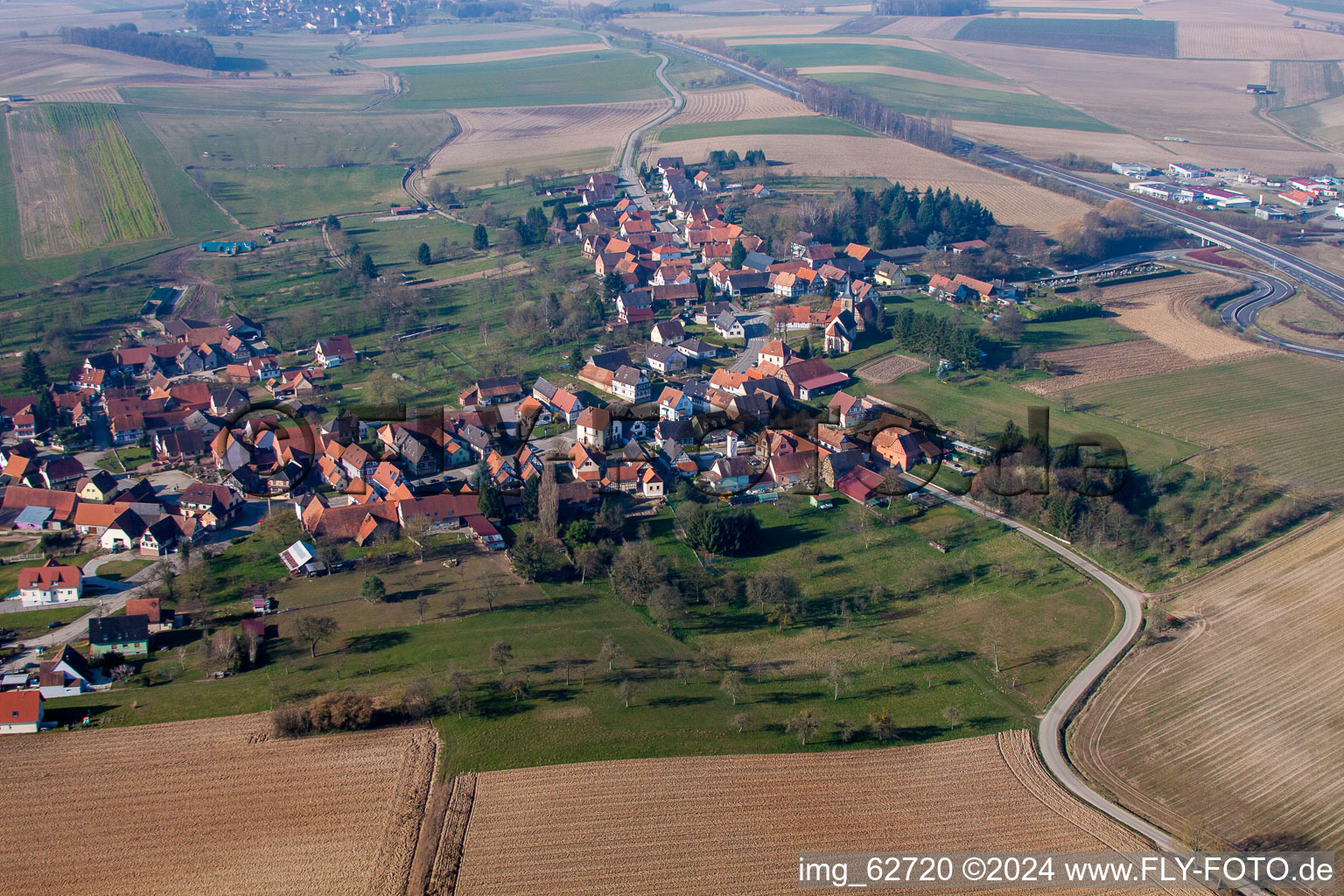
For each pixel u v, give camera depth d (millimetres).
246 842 110438
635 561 161500
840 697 137500
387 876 106062
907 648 148375
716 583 160750
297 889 104500
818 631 153000
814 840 112250
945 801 119000
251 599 158250
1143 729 132500
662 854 109625
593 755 124000
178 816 113812
